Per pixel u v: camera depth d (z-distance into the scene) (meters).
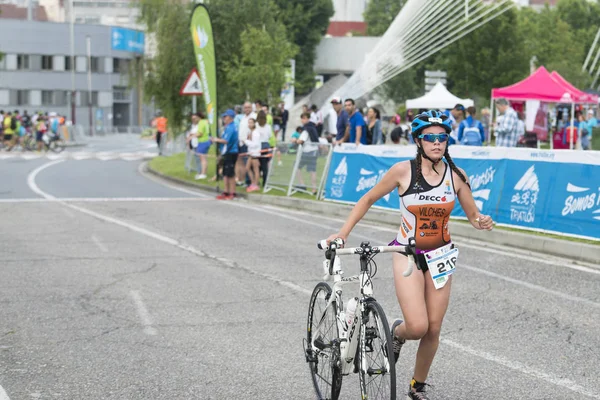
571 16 113.00
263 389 7.36
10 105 113.12
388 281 12.21
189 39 40.84
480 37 73.50
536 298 11.02
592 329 9.41
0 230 17.47
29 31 113.50
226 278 12.39
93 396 7.16
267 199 23.95
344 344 6.55
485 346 8.72
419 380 6.76
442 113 6.36
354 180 21.20
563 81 39.78
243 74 39.38
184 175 31.47
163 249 15.09
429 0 33.22
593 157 14.55
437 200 6.38
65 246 15.38
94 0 137.75
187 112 41.72
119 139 90.69
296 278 12.39
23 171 34.78
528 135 37.47
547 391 7.28
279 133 39.97
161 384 7.49
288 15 97.31
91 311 10.29
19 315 10.07
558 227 15.05
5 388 7.37
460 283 12.01
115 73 119.75
